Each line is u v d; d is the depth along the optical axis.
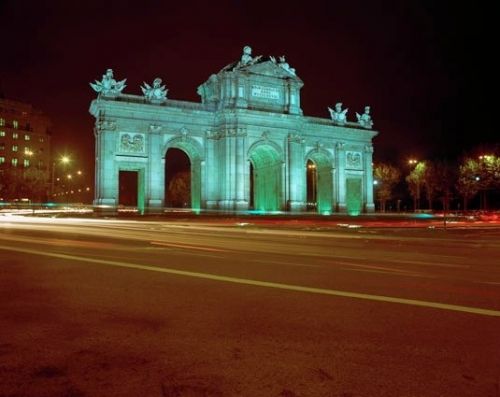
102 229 33.84
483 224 52.62
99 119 58.72
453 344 7.20
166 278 12.55
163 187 61.16
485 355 6.73
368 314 8.92
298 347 7.00
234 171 63.34
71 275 12.98
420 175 100.25
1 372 6.01
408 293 10.91
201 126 64.88
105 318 8.53
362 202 78.12
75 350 6.80
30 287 11.31
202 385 5.64
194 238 26.22
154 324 8.16
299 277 12.91
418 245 24.12
